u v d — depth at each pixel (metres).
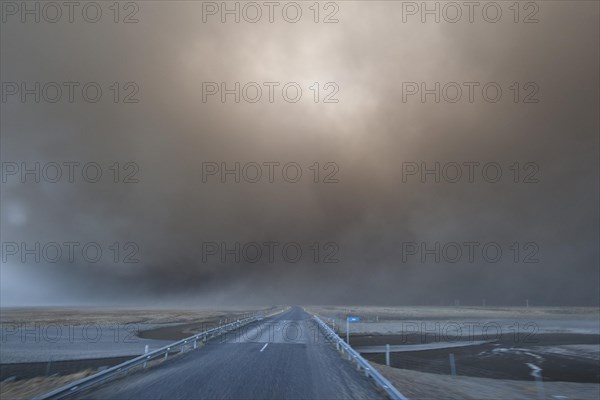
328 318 60.00
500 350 30.11
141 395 9.09
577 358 26.16
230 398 8.85
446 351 29.19
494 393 13.38
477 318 81.81
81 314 102.69
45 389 11.87
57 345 29.44
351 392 9.79
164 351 15.98
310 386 10.47
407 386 12.78
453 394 12.27
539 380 18.22
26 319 73.31
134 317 81.19
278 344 22.52
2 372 18.45
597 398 13.82
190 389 9.83
